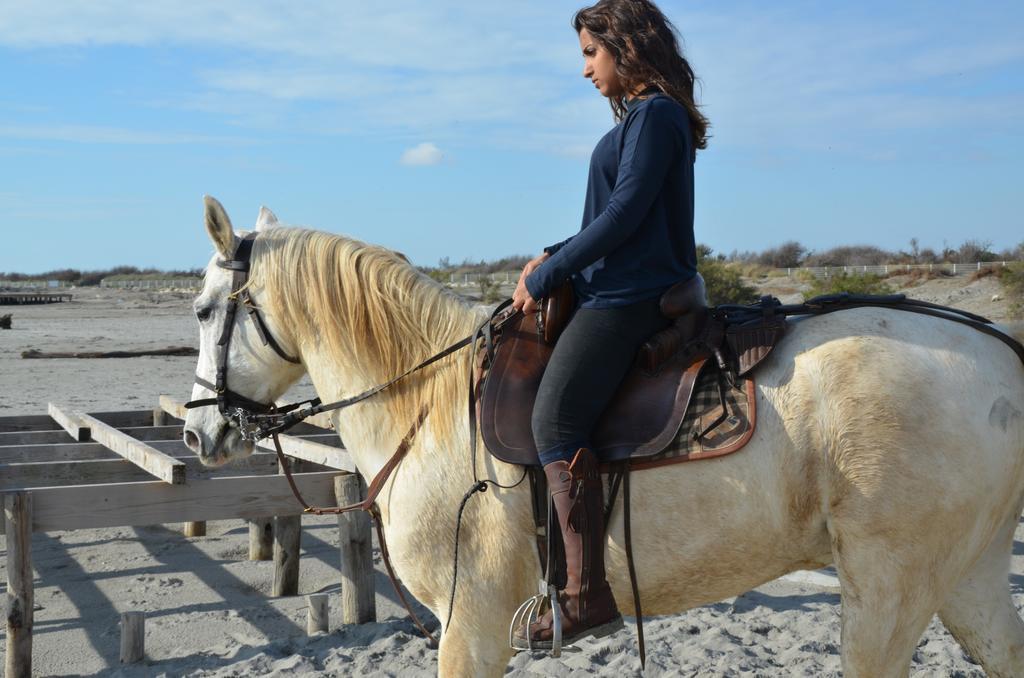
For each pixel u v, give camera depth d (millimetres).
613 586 2867
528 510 2859
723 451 2645
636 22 2895
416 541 2992
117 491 4703
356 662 4609
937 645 4773
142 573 6375
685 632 5082
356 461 3289
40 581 6180
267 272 3223
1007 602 2857
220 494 4945
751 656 4719
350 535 5211
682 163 2820
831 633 4992
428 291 3188
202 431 3318
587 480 2721
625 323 2779
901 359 2627
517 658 4691
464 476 2936
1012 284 28484
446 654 2963
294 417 3238
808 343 2727
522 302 2875
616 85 3000
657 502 2727
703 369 2791
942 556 2584
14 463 5879
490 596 2906
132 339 26688
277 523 5914
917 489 2535
